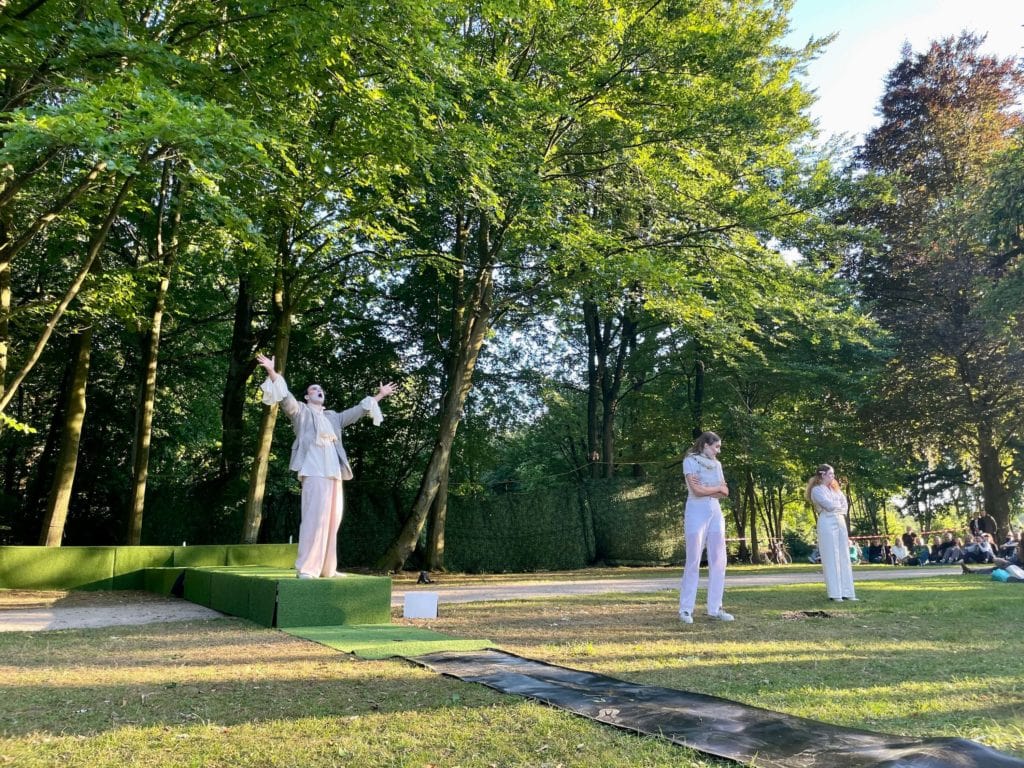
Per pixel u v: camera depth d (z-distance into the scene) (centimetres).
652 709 391
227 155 953
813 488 1019
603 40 1503
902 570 1917
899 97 2717
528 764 313
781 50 1995
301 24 902
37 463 2345
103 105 730
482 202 1245
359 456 2339
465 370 1938
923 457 2927
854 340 1861
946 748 300
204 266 1859
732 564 2784
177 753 331
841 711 387
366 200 1505
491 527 2350
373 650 597
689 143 1630
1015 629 694
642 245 1697
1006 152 2053
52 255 1583
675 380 2880
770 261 1655
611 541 2516
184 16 1023
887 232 2600
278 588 769
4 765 315
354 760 321
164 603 1151
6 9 856
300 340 2234
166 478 2341
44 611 1014
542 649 600
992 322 2131
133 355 2162
